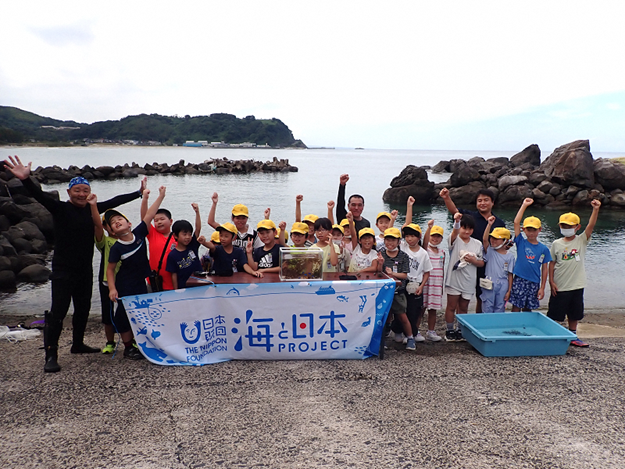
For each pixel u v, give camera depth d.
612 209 26.95
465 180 30.67
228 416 3.73
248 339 4.91
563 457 3.21
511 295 6.03
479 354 5.25
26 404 3.90
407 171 31.52
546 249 5.85
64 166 72.38
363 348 4.98
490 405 3.94
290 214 24.03
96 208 4.86
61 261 4.66
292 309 4.86
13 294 9.61
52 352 4.63
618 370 4.72
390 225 6.32
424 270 5.58
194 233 5.73
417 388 4.27
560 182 29.05
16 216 15.20
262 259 5.54
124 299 4.68
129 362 4.88
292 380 4.43
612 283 10.67
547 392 4.20
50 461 3.12
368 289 4.88
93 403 3.93
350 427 3.57
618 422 3.69
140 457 3.17
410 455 3.21
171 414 3.75
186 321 4.81
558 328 5.28
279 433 3.48
